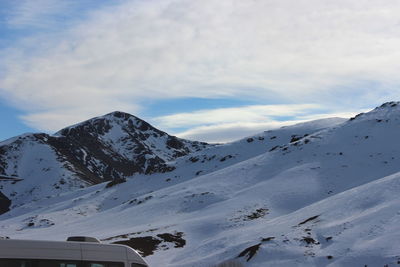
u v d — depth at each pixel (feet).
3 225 597.93
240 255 217.15
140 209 488.44
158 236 327.88
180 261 248.93
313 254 206.39
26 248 66.03
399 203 243.19
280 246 219.41
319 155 531.50
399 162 477.36
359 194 292.40
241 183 504.02
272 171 522.47
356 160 498.28
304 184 451.94
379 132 558.15
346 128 597.93
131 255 74.59
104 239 340.80
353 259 186.80
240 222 357.41
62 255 68.28
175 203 476.13
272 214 384.68
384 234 203.82
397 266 170.30
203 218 381.81
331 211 273.33
